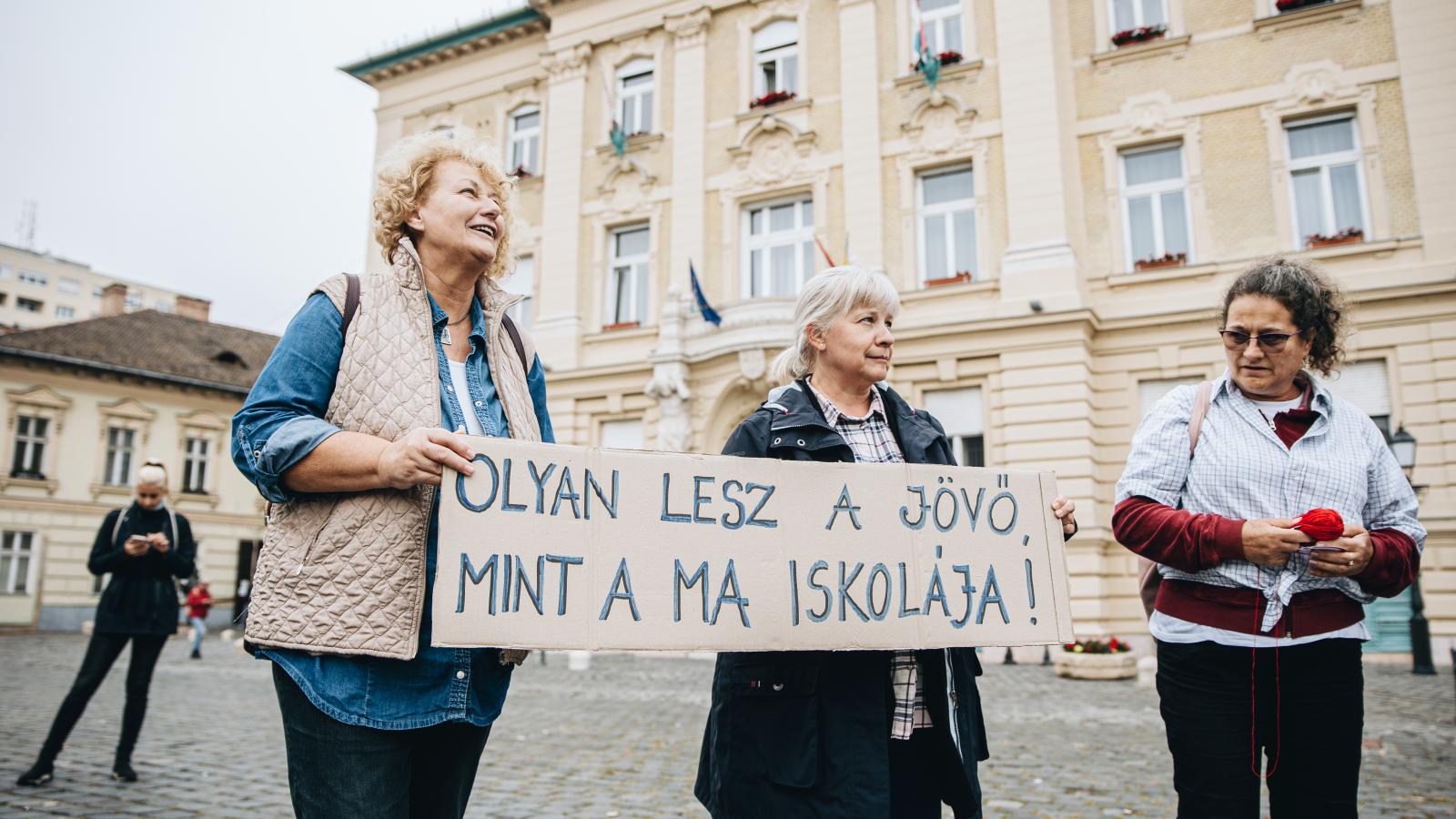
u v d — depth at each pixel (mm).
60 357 28547
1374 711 8328
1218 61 15008
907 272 16234
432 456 1863
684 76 18875
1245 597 2322
